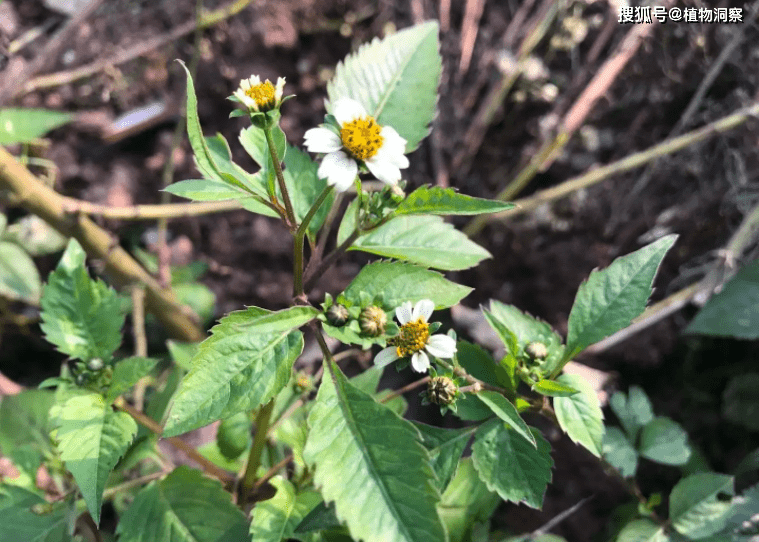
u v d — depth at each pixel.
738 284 0.28
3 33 0.33
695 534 0.22
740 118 0.30
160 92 0.35
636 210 0.33
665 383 0.32
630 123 0.34
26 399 0.25
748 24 0.30
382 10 0.36
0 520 0.20
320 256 0.18
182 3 0.35
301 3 0.35
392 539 0.14
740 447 0.30
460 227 0.34
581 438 0.17
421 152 0.34
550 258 0.33
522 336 0.19
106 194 0.34
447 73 0.34
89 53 0.34
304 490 0.20
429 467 0.14
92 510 0.16
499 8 0.35
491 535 0.26
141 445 0.20
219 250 0.34
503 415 0.16
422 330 0.16
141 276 0.30
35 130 0.24
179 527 0.19
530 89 0.34
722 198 0.32
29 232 0.31
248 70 0.35
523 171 0.32
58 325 0.19
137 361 0.18
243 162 0.35
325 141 0.15
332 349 0.31
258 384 0.15
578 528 0.30
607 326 0.18
